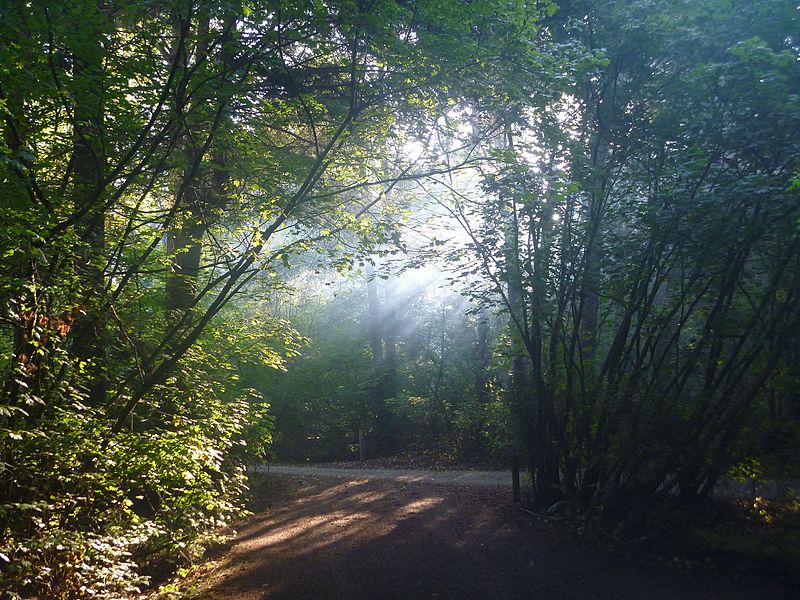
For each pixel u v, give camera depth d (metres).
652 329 9.02
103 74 6.55
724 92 8.12
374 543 8.75
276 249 9.12
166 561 7.67
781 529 8.07
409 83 7.95
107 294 7.38
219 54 7.25
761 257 8.25
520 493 11.50
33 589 5.51
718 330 8.34
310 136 10.09
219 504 7.92
